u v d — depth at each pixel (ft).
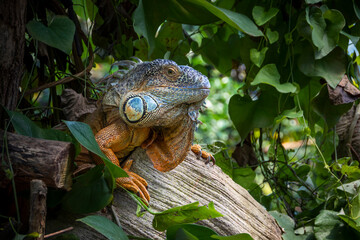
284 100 10.37
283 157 11.60
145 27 8.97
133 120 7.01
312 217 10.25
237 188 8.70
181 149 7.50
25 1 7.15
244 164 11.40
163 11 9.25
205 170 8.29
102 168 6.73
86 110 8.35
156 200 7.68
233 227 8.08
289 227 9.37
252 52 9.73
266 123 10.35
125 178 7.06
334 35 9.62
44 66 9.69
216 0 11.06
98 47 11.23
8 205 6.79
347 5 10.27
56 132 6.81
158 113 7.04
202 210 6.47
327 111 10.12
